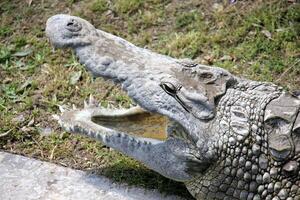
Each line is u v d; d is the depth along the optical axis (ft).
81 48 13.08
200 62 17.43
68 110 14.17
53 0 19.61
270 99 12.53
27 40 18.28
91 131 13.41
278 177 12.26
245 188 12.47
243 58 17.47
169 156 12.69
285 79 16.78
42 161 14.73
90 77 17.08
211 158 12.29
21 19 19.04
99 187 13.98
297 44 17.60
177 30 18.53
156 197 13.78
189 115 12.32
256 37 17.99
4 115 16.02
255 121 12.32
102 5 19.27
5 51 17.83
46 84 16.93
